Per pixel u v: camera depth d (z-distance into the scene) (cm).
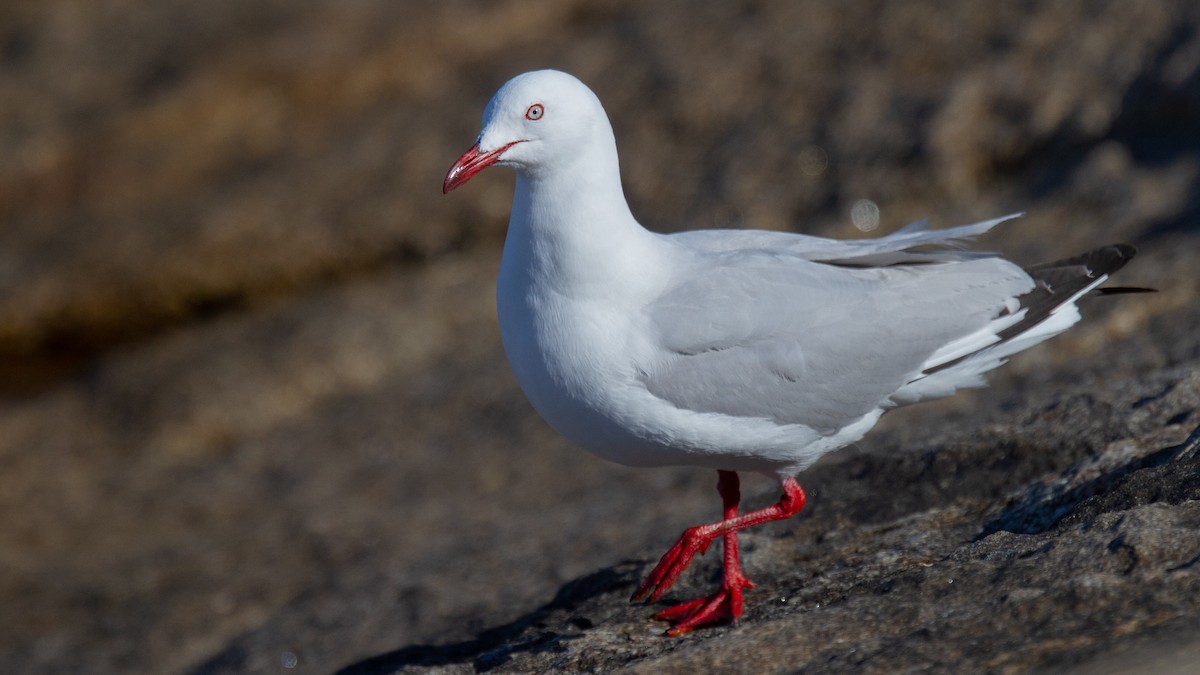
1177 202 1457
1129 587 570
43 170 2050
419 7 2225
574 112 750
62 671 1198
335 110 2111
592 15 2216
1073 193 1551
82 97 2133
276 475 1509
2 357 1862
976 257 833
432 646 882
